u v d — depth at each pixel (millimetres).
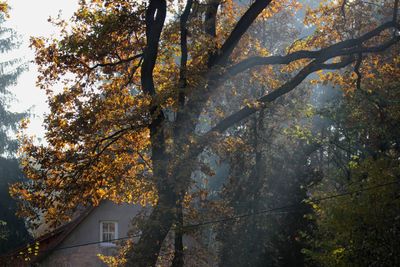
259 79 29250
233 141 27922
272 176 31109
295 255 29812
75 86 26141
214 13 25812
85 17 25672
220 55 25203
